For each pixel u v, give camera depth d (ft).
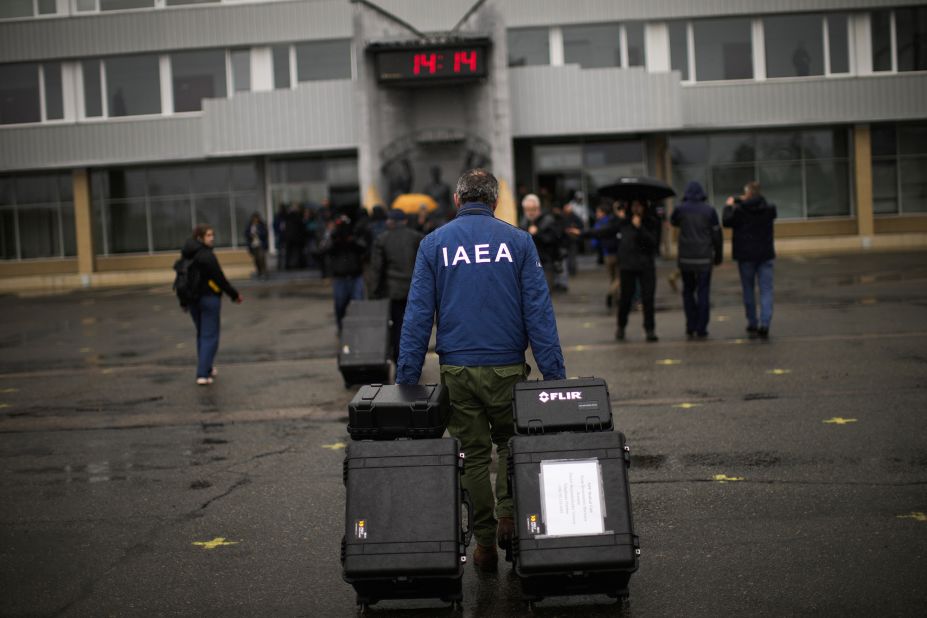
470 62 93.20
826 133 105.70
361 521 14.12
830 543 16.87
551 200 99.96
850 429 24.56
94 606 15.60
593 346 41.29
